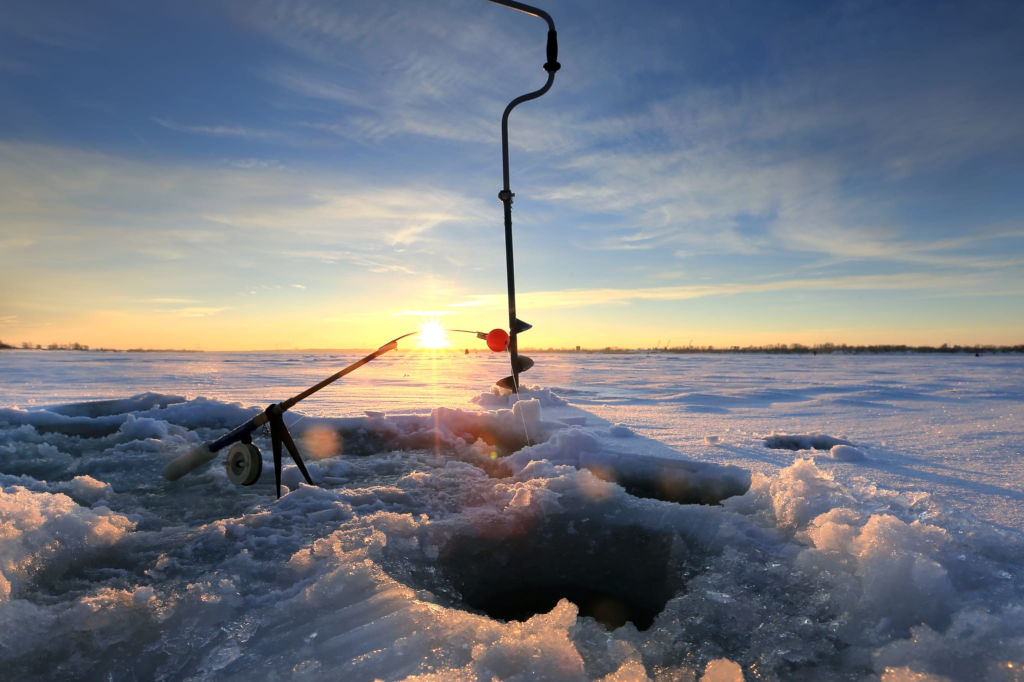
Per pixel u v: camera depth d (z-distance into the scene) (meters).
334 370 15.32
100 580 1.98
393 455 4.04
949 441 4.19
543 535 2.54
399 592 1.80
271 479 3.38
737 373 14.62
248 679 1.39
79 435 4.66
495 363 22.31
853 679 1.40
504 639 1.50
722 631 1.67
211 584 1.87
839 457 3.55
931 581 1.65
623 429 4.33
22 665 1.48
